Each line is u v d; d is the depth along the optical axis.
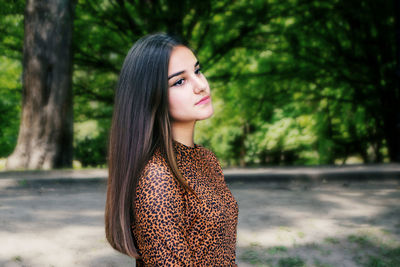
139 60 1.28
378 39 16.03
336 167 10.09
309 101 18.91
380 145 19.62
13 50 15.84
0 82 17.91
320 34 16.14
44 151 11.47
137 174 1.22
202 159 1.46
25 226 4.86
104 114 19.42
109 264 3.66
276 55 17.55
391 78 16.02
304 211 5.88
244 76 17.45
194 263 1.27
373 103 16.91
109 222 1.27
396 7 14.58
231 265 1.40
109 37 15.96
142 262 1.31
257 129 23.12
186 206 1.27
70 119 11.96
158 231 1.15
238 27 15.23
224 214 1.34
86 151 22.36
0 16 14.52
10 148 22.08
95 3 14.93
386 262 3.78
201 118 1.31
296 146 21.38
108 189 1.29
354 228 4.94
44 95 11.55
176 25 14.36
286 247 4.21
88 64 16.33
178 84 1.29
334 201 6.68
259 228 4.91
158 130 1.29
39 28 11.55
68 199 6.86
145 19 14.61
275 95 18.64
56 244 4.17
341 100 17.97
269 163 23.69
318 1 14.96
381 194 7.41
